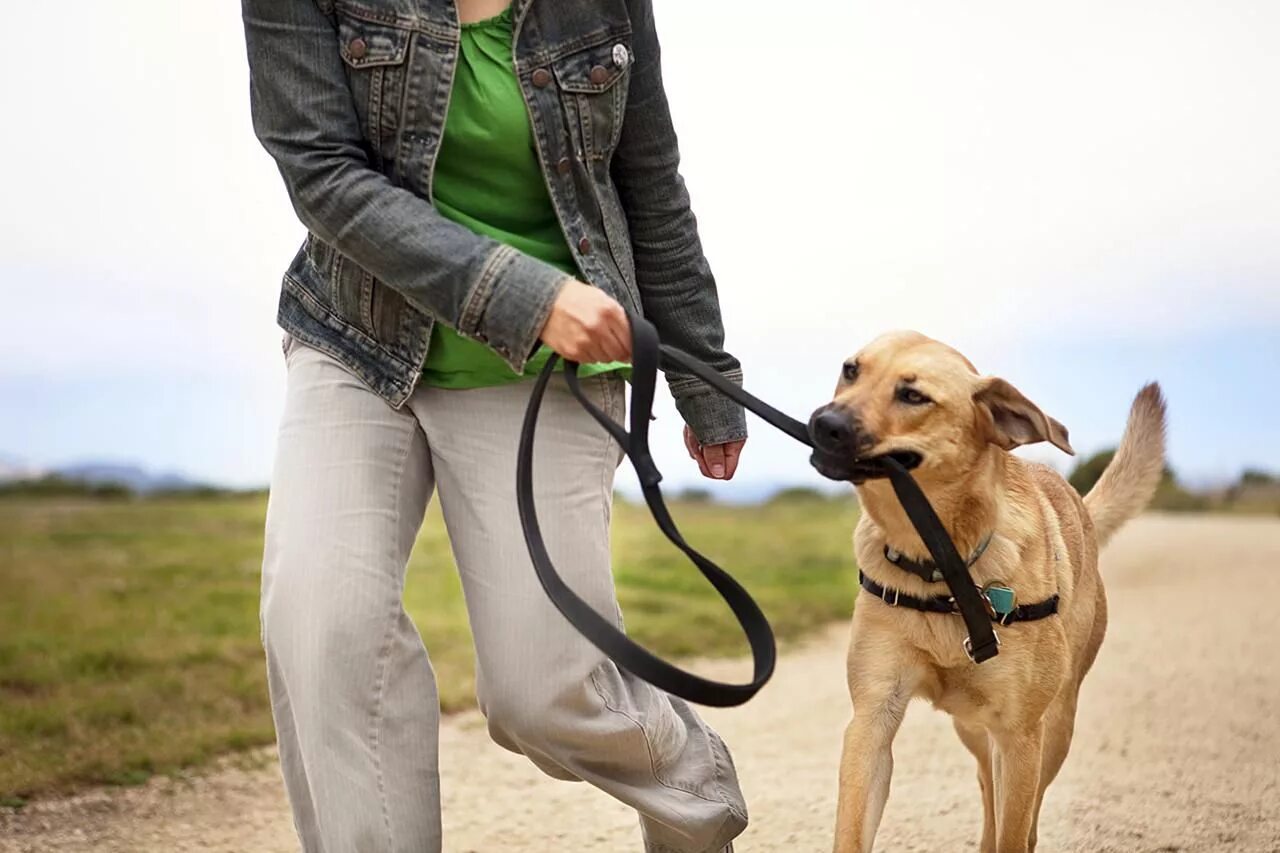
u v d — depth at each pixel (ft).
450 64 8.55
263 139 8.57
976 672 10.98
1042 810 14.69
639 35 9.34
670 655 23.85
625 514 42.91
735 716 19.98
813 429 9.91
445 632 23.62
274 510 8.98
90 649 20.43
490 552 9.14
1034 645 11.02
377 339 9.03
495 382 9.23
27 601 23.81
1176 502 55.47
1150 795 15.05
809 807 14.99
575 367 8.51
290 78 8.44
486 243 8.24
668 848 10.30
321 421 9.04
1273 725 17.94
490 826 14.49
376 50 8.43
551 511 9.18
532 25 8.77
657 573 31.78
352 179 8.32
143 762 15.87
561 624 9.05
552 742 9.23
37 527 32.86
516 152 8.90
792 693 21.53
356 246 8.34
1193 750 16.87
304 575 8.63
